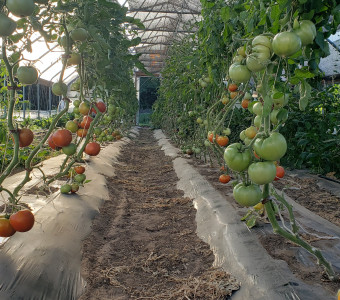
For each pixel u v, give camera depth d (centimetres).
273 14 166
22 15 151
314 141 611
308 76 153
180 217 431
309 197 493
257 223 339
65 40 208
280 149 139
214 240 336
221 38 388
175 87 807
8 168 179
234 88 348
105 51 234
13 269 249
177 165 738
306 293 223
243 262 269
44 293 246
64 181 496
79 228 358
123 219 426
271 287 232
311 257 277
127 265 308
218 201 430
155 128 1972
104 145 970
